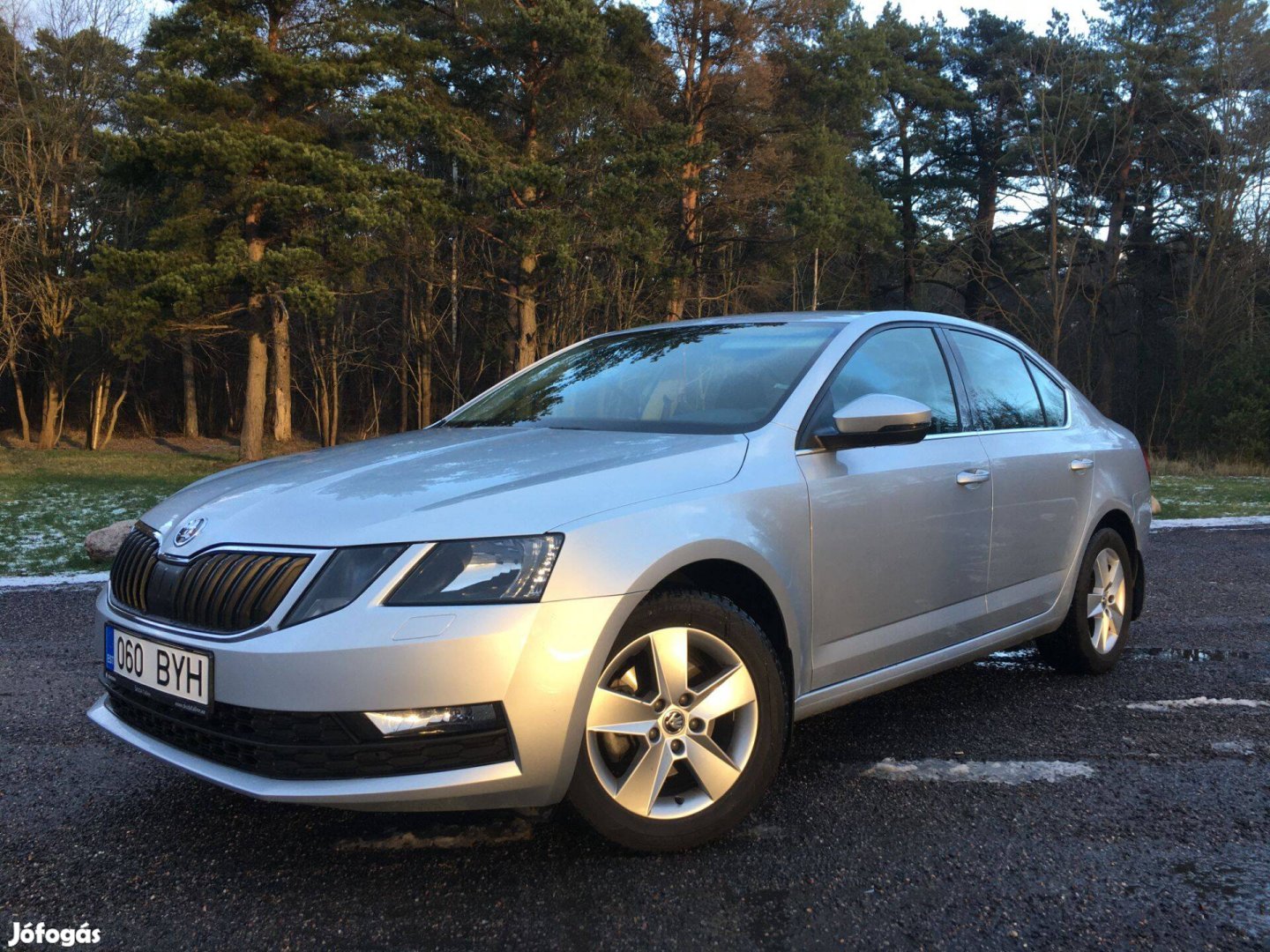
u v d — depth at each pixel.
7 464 25.89
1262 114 31.69
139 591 2.69
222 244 22.48
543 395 3.77
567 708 2.36
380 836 2.77
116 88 30.39
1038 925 2.27
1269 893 2.41
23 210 30.23
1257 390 28.83
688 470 2.76
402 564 2.32
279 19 24.20
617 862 2.58
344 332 37.09
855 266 38.50
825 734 3.64
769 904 2.36
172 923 2.30
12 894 2.44
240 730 2.38
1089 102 32.81
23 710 4.02
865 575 3.14
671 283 27.45
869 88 31.25
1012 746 3.50
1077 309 41.56
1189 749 3.46
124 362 36.88
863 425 2.96
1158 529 10.54
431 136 23.06
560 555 2.40
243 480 2.92
